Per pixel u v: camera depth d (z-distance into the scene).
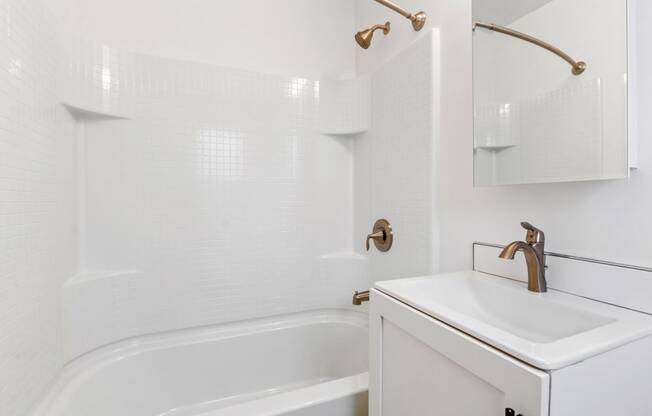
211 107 1.62
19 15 0.91
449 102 1.25
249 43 1.74
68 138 1.28
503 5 0.99
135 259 1.48
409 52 1.44
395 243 1.55
